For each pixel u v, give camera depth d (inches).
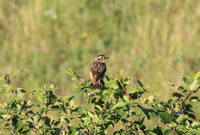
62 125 298.2
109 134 362.3
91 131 277.7
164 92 494.6
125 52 694.5
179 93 283.6
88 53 703.7
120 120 275.3
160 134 265.3
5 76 302.8
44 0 829.2
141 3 828.0
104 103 297.0
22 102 295.0
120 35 754.8
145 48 676.1
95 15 816.9
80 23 793.6
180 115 265.1
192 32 711.1
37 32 745.6
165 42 690.2
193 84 274.5
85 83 292.7
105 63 428.5
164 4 821.9
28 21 765.9
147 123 374.3
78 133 271.7
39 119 286.4
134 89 267.4
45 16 785.6
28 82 603.2
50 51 700.7
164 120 252.5
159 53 661.9
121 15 810.2
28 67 649.6
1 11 797.2
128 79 277.9
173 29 742.5
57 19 793.6
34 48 704.4
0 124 287.4
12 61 670.5
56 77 615.8
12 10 813.2
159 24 757.9
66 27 781.9
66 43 729.6
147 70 616.7
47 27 767.1
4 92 300.5
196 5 804.0
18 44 708.7
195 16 772.0
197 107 432.5
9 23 772.6
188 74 591.2
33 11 792.9
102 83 298.4
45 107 290.2
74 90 293.9
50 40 732.7
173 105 281.3
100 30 778.8
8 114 288.5
